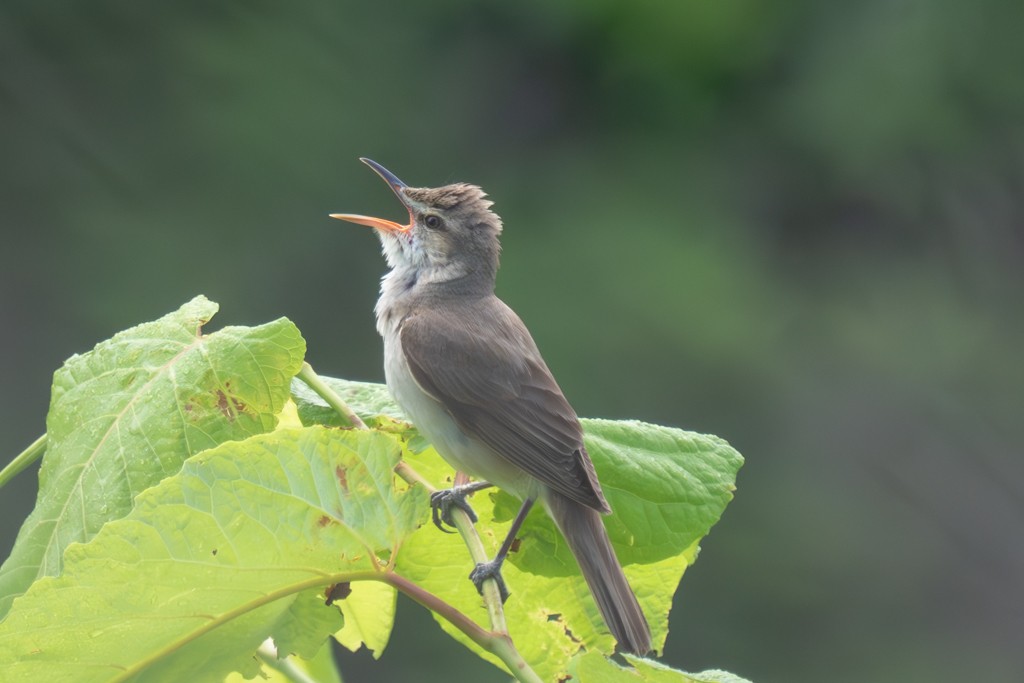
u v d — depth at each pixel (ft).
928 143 53.67
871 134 53.67
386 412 15.94
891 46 53.16
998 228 55.47
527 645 14.92
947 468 53.67
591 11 54.03
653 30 54.39
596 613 15.02
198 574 11.57
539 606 15.07
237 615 12.08
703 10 53.93
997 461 53.57
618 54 55.01
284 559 11.78
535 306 49.70
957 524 52.65
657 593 15.23
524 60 54.13
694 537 14.66
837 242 56.08
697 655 48.19
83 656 11.75
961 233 56.18
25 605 11.10
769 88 55.57
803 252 55.67
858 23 54.08
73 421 13.50
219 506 11.52
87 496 12.91
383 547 12.00
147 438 13.16
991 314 56.08
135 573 11.30
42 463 13.50
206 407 13.30
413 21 53.01
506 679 42.32
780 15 54.65
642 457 14.92
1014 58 52.29
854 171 54.39
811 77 54.49
